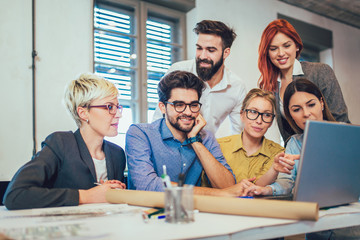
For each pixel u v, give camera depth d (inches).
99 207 44.1
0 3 89.7
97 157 61.4
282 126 91.0
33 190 45.1
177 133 68.9
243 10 120.9
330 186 40.6
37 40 94.2
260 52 102.0
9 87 89.7
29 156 91.3
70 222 33.9
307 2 138.1
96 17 107.9
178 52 121.6
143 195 43.8
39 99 93.7
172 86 67.4
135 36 113.3
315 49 152.7
